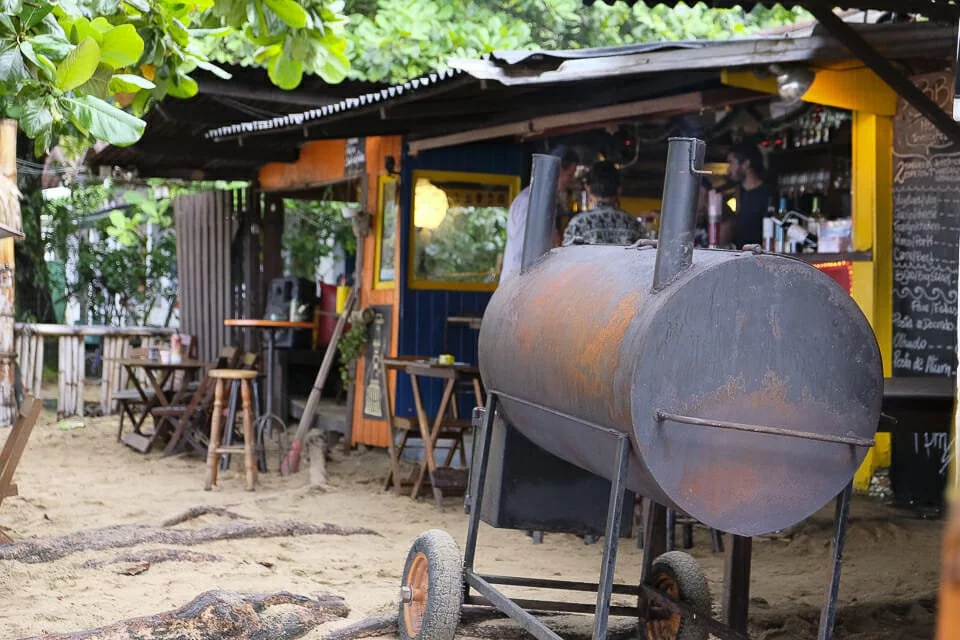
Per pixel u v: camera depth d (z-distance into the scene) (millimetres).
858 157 9070
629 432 3494
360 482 9531
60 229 19969
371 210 11711
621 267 4004
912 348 8844
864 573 6430
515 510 4711
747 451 3547
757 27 18141
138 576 5762
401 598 4754
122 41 4887
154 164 14531
